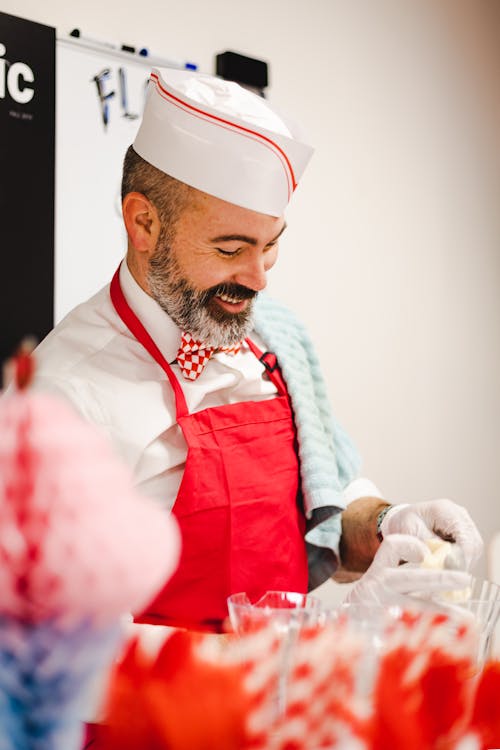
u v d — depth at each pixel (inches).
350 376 125.6
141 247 67.0
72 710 20.0
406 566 52.6
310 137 119.9
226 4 110.0
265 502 68.2
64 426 18.6
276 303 79.6
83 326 68.1
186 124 63.4
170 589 65.8
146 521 18.8
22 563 17.6
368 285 128.0
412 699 31.0
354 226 125.9
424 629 32.5
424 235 136.9
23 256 90.6
